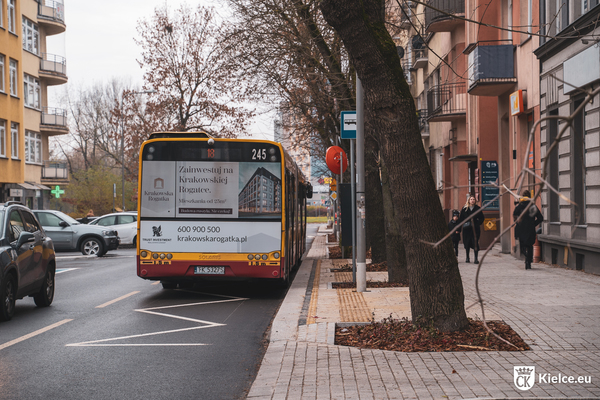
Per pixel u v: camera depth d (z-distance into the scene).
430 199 7.27
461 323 7.35
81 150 74.62
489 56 19.78
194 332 8.86
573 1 14.84
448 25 27.70
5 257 9.71
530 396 5.02
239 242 12.66
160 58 42.22
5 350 7.65
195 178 12.70
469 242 18.27
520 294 10.78
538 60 17.44
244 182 12.70
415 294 7.44
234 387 5.95
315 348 7.11
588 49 13.78
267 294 13.34
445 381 5.56
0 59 38.72
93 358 7.20
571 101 15.01
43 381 6.17
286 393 5.36
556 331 7.52
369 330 7.93
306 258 22.98
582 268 14.96
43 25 47.16
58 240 26.92
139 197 12.71
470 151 25.17
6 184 40.12
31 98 45.28
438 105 29.45
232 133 42.47
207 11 41.84
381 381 5.64
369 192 17.95
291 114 22.39
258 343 8.06
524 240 15.39
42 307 11.52
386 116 7.16
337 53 18.39
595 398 4.92
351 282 13.70
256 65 19.27
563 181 15.74
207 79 41.50
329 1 6.93
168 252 12.67
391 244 13.68
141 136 43.97
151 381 6.17
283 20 18.33
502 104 21.53
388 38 7.14
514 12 19.91
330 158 15.22
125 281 16.17
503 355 6.46
